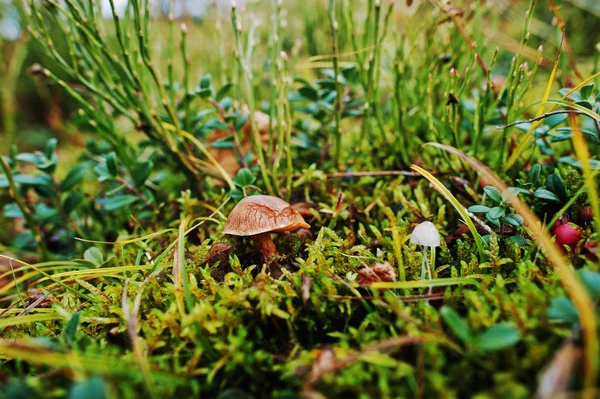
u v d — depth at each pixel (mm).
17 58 343
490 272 145
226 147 204
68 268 188
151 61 182
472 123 198
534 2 157
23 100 502
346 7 217
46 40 195
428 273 144
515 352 103
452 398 96
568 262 135
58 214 213
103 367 103
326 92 218
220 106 205
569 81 210
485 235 155
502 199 146
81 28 186
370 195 209
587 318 90
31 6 184
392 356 114
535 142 180
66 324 131
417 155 221
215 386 118
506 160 200
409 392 103
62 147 409
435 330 110
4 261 226
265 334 133
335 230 185
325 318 131
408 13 224
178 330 126
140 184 205
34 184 206
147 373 101
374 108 228
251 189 187
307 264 147
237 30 177
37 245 220
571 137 162
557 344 106
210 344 124
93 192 281
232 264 148
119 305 145
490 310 120
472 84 254
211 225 194
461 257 154
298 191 212
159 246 187
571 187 162
